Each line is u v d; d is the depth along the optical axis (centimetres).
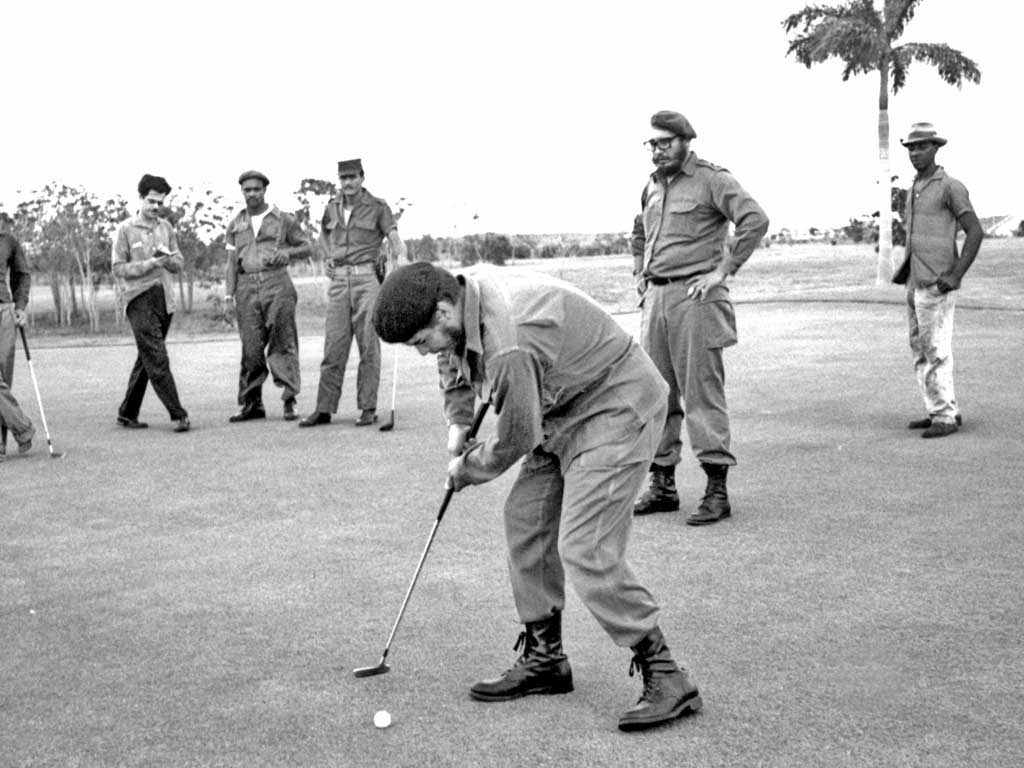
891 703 404
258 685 444
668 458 692
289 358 1133
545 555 424
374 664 462
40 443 1033
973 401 1030
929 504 680
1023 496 691
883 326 1688
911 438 879
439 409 1171
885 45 2753
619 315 2095
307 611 532
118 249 1073
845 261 3466
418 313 375
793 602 515
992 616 488
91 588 580
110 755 387
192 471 878
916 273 891
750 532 636
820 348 1484
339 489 795
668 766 364
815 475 769
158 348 1069
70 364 1788
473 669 454
